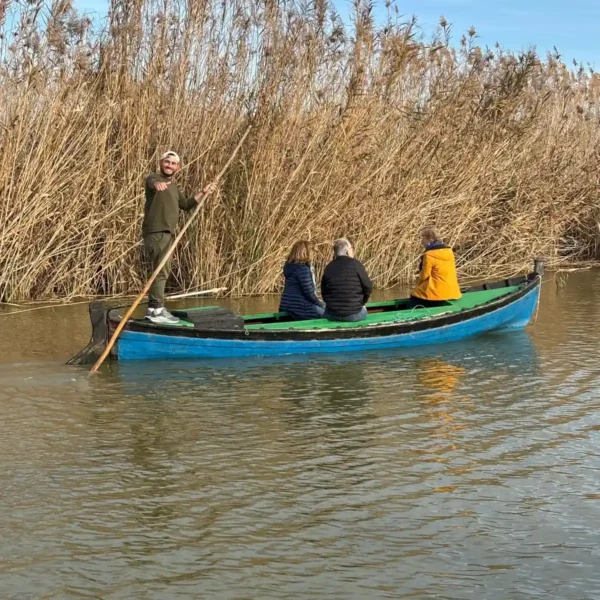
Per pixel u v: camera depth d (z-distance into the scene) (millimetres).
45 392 8578
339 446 7000
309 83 14703
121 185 14617
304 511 5734
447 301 11922
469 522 5566
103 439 7156
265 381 9094
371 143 15266
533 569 4957
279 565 5000
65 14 13477
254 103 14594
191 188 14727
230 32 14586
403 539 5332
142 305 13594
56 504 5828
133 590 4711
